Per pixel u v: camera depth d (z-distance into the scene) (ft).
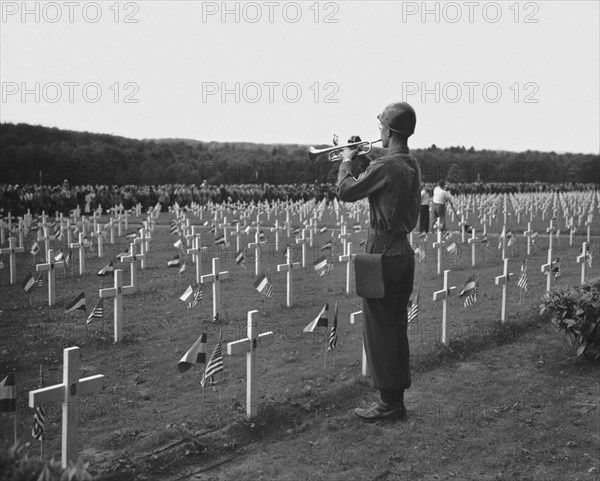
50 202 140.97
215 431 23.94
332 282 58.65
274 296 52.08
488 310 44.06
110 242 96.53
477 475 21.09
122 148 296.30
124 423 25.11
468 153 402.93
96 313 37.42
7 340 38.27
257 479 20.66
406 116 23.91
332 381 30.09
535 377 31.04
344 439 23.59
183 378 30.83
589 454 22.65
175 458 21.81
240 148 411.75
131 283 56.54
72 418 19.54
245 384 29.60
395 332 24.27
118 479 20.51
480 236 91.25
